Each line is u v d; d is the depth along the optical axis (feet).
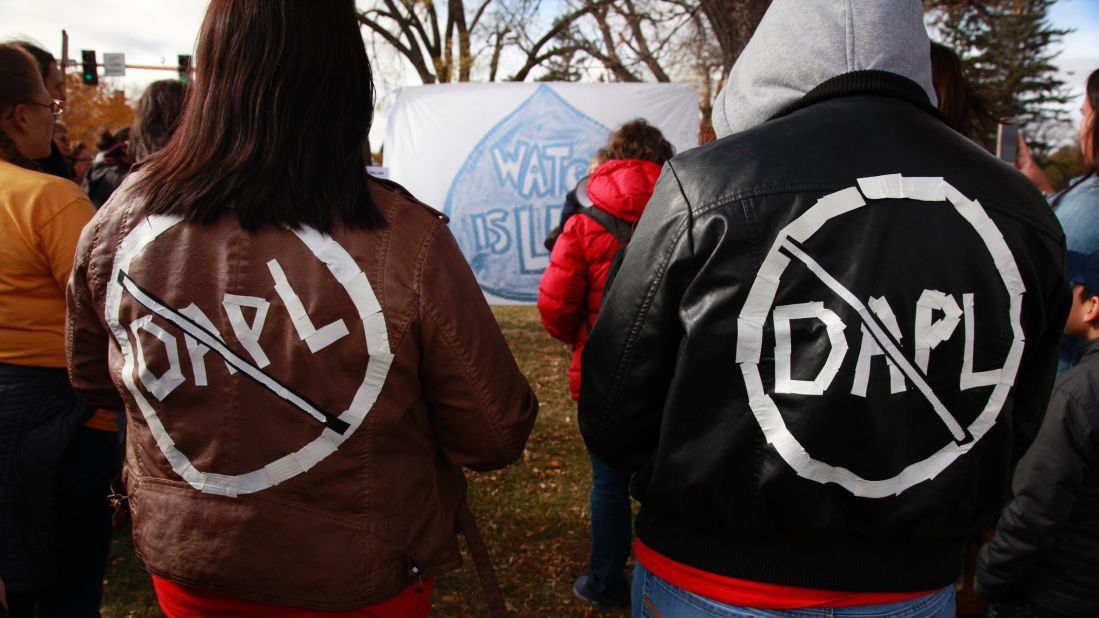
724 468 3.48
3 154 5.80
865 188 3.39
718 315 3.44
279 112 3.55
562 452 13.48
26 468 5.62
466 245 24.00
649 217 3.72
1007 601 5.74
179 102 8.75
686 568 3.77
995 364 3.42
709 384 3.48
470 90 23.76
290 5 3.53
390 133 24.12
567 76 58.59
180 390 3.66
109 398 4.49
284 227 3.55
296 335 3.54
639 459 4.08
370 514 3.77
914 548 3.58
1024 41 68.59
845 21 3.73
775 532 3.53
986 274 3.39
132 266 3.68
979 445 3.45
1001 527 5.41
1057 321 3.69
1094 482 5.10
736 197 3.45
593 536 8.39
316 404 3.59
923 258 3.34
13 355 5.54
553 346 23.40
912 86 3.76
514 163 23.73
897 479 3.36
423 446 4.04
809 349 3.35
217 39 3.61
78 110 74.23
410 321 3.66
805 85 3.83
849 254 3.35
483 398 3.95
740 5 26.53
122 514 4.42
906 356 3.31
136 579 9.02
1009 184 3.58
